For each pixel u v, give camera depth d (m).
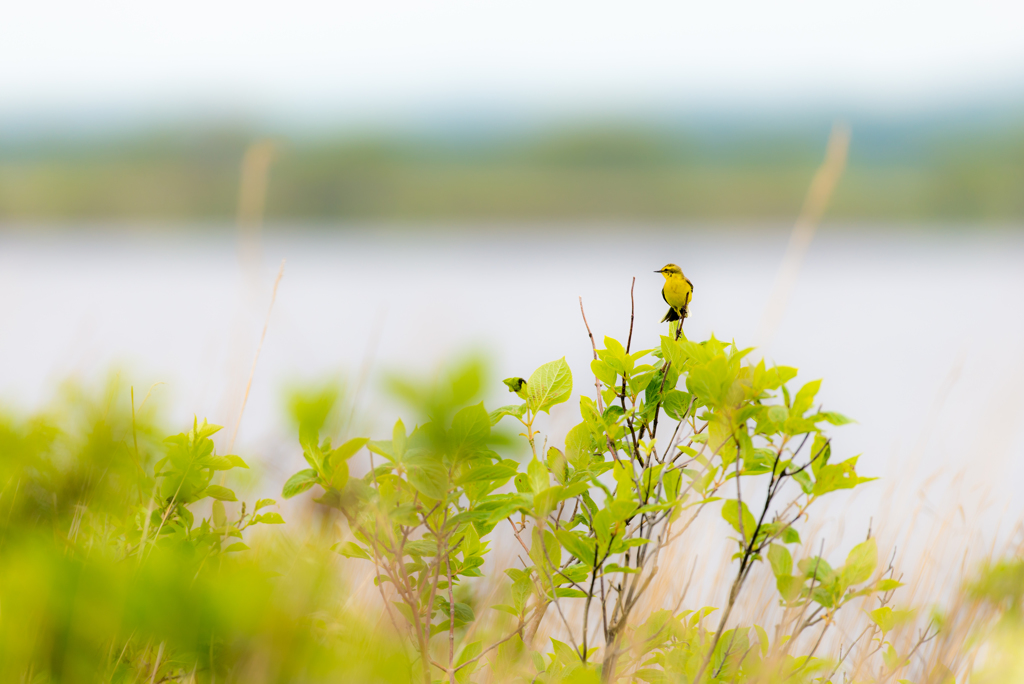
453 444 9.98
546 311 32.03
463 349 7.43
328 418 8.01
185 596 6.20
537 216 144.00
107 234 111.88
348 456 10.00
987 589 10.53
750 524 10.28
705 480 10.25
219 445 10.49
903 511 11.13
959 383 17.05
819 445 10.25
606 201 140.25
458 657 10.34
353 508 10.06
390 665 8.50
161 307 32.91
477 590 10.55
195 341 20.66
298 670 7.09
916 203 111.25
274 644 6.84
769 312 11.30
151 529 10.20
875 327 30.08
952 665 10.48
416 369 7.43
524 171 181.12
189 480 10.22
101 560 6.54
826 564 10.27
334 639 8.77
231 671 7.27
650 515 10.38
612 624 10.35
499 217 145.88
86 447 10.13
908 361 22.97
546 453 10.37
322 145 144.00
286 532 10.12
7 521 9.95
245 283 11.13
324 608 8.75
